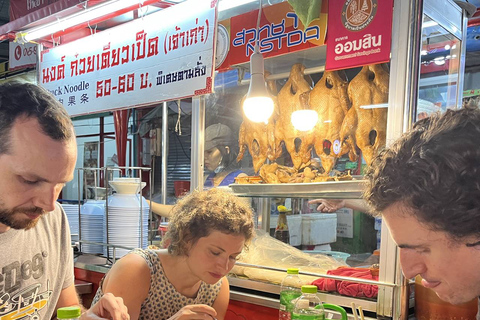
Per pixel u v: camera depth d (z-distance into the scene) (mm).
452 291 841
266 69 2488
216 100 2551
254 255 2209
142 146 4012
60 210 1630
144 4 2469
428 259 831
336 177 2070
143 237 2590
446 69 2049
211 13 2379
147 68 2721
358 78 2045
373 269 1848
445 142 757
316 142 2223
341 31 1976
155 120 3785
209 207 1611
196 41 2453
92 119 5469
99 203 2799
